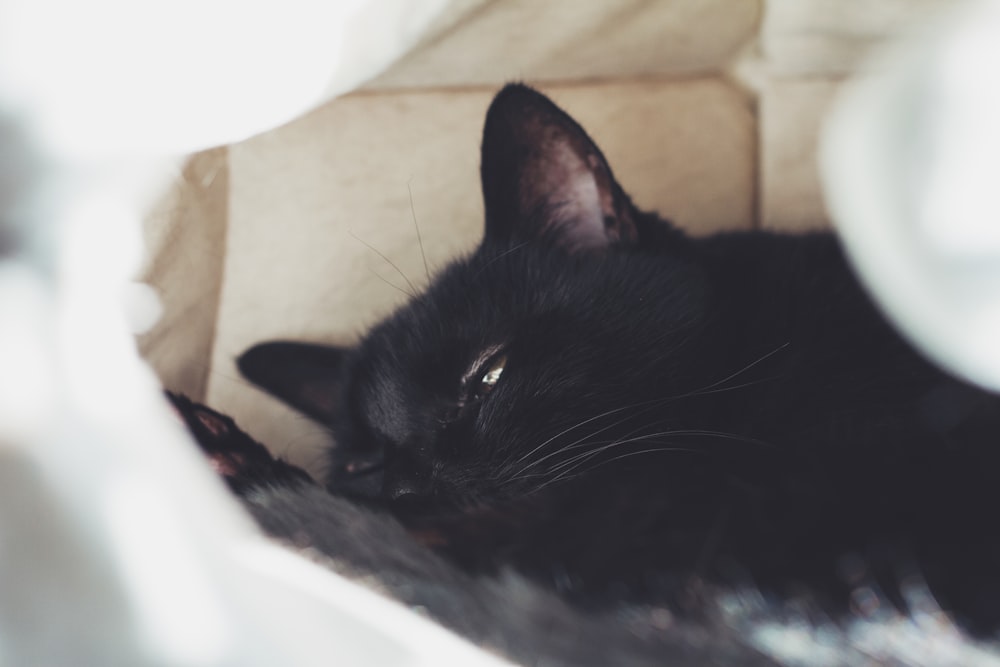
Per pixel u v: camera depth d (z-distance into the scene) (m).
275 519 0.37
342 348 0.53
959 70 0.25
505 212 0.50
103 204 0.29
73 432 0.26
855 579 0.34
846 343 0.43
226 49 0.34
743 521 0.36
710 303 0.46
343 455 0.50
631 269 0.47
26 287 0.27
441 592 0.35
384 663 0.32
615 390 0.44
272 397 0.53
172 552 0.28
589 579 0.35
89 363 0.27
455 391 0.47
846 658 0.34
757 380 0.43
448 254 0.55
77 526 0.26
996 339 0.26
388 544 0.37
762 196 0.57
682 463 0.39
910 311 0.27
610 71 0.56
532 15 0.53
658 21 0.54
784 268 0.46
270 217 0.53
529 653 0.34
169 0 0.32
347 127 0.54
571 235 0.49
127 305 0.33
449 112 0.55
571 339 0.45
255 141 0.52
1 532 0.26
